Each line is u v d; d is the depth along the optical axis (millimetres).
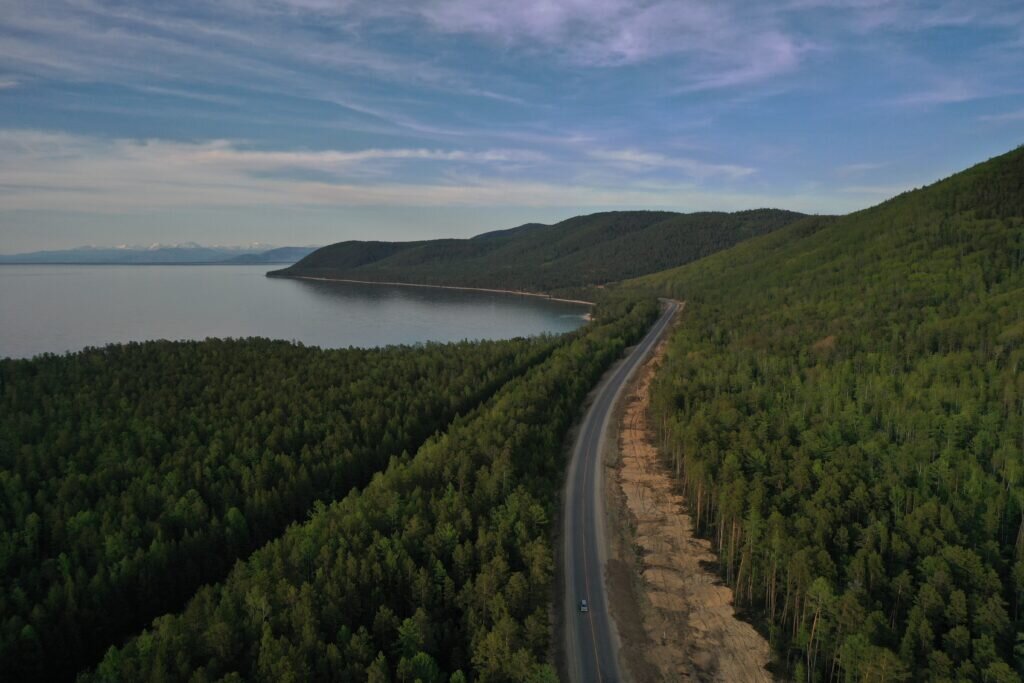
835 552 99000
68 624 95562
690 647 89438
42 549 115875
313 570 93562
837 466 120500
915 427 131000
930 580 87312
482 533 99125
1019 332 164250
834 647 81500
